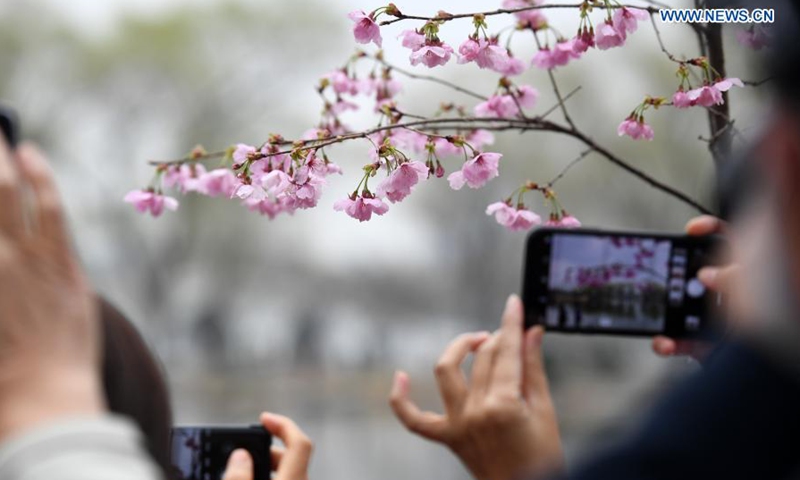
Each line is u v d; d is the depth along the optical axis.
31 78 69.81
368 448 37.03
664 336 2.66
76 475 1.20
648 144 40.69
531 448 2.31
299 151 3.84
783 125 1.03
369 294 90.06
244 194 3.83
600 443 1.16
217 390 72.75
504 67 4.71
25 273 1.33
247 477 2.42
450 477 28.62
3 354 1.30
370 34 3.96
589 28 4.38
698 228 2.64
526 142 50.44
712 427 1.07
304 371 87.31
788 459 1.05
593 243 2.69
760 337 1.06
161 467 1.67
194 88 71.38
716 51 4.07
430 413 2.49
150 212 4.73
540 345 2.46
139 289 72.12
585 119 46.50
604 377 48.97
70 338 1.34
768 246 1.05
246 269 77.50
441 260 75.69
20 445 1.23
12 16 68.69
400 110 4.77
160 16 71.19
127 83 70.75
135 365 1.68
